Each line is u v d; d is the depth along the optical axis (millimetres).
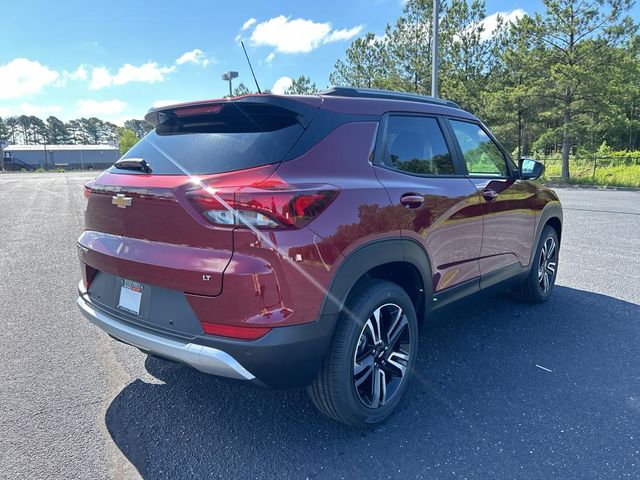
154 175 2398
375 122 2678
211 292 2074
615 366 3277
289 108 2354
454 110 3426
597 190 21016
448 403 2812
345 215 2240
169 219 2207
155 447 2418
